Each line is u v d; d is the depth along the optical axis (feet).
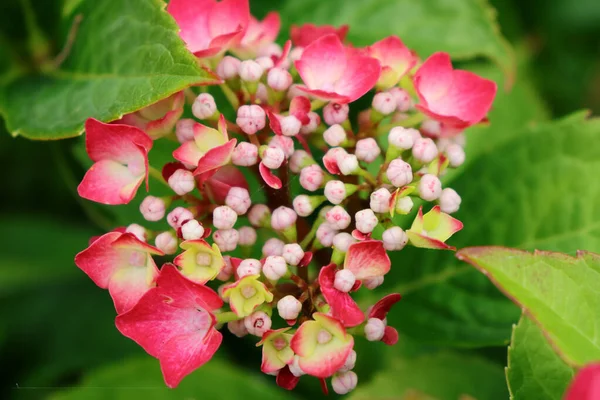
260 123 0.80
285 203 0.83
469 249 0.73
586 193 0.88
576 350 0.71
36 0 0.93
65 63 0.88
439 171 0.82
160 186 0.92
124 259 0.79
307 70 0.82
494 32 0.99
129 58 0.83
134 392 0.90
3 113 0.88
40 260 1.00
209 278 0.77
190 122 0.81
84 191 0.80
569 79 1.12
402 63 0.84
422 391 0.87
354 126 0.89
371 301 0.91
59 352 0.99
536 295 0.73
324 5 1.01
